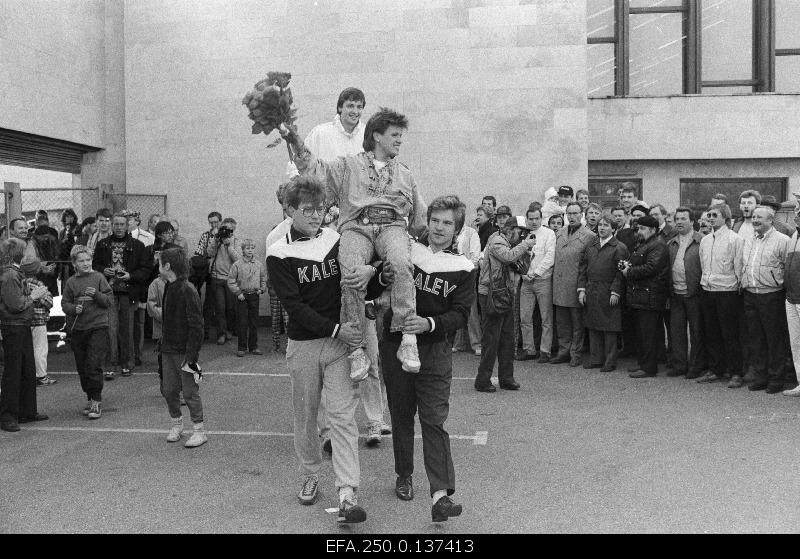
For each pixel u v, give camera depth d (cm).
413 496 505
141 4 1420
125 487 535
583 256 980
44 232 1178
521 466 567
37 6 1282
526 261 844
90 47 1433
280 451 623
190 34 1400
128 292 988
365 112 1325
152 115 1420
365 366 436
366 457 600
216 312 1219
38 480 552
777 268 794
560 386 860
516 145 1285
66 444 652
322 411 602
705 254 865
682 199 1438
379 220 450
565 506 482
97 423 730
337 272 453
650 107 1415
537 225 1028
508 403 776
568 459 582
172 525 460
